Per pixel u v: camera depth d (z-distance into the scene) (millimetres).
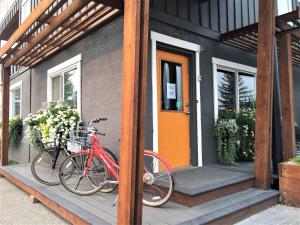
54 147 4344
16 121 7688
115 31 4094
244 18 5926
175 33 4402
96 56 4523
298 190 3535
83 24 4270
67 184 3727
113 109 4078
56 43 5070
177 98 4551
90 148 3725
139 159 2246
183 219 2729
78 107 4949
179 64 4625
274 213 3326
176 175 3898
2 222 3229
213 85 5031
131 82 2223
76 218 2846
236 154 5176
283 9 6969
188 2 4656
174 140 4426
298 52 5871
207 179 3670
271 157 4016
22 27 4176
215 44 5164
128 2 2277
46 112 5242
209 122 4902
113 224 2566
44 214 3500
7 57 5660
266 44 3781
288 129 4070
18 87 8398
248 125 5090
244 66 5754
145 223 2637
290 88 4094
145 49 2262
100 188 3551
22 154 7633
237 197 3416
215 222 2771
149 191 3361
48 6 3320
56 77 5992
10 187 4949
